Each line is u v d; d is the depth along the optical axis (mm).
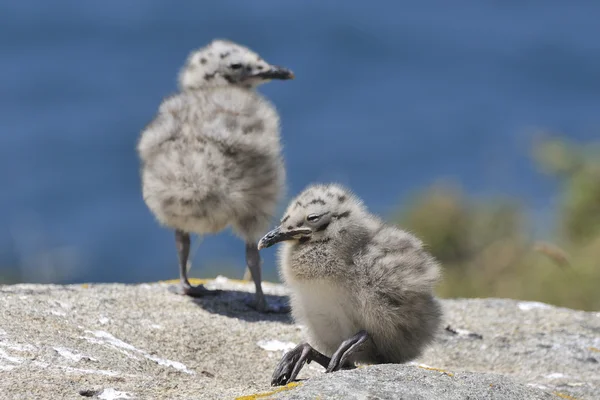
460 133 42094
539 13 61188
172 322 8562
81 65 52281
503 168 25453
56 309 8227
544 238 16578
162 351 7793
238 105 9484
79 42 56562
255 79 11125
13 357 6785
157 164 9305
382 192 36719
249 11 61406
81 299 8766
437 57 53312
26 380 6348
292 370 7164
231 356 8031
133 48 55594
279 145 9719
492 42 55594
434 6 63062
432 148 40531
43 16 60719
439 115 44500
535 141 18016
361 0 63625
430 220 16750
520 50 53969
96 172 39000
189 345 8070
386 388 6152
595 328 9625
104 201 36094
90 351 7266
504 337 9266
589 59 52219
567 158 17172
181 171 9117
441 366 8633
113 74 50906
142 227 33469
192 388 6664
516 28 58094
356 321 7453
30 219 33812
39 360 6816
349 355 7141
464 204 17109
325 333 7648
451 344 9102
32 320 7723
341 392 6031
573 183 16516
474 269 16000
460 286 15523
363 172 38688
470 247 16500
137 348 7711
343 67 51812
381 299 7281
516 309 10188
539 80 49406
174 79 50500
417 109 45469
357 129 42969
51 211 35000
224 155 9148
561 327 9625
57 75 50469
